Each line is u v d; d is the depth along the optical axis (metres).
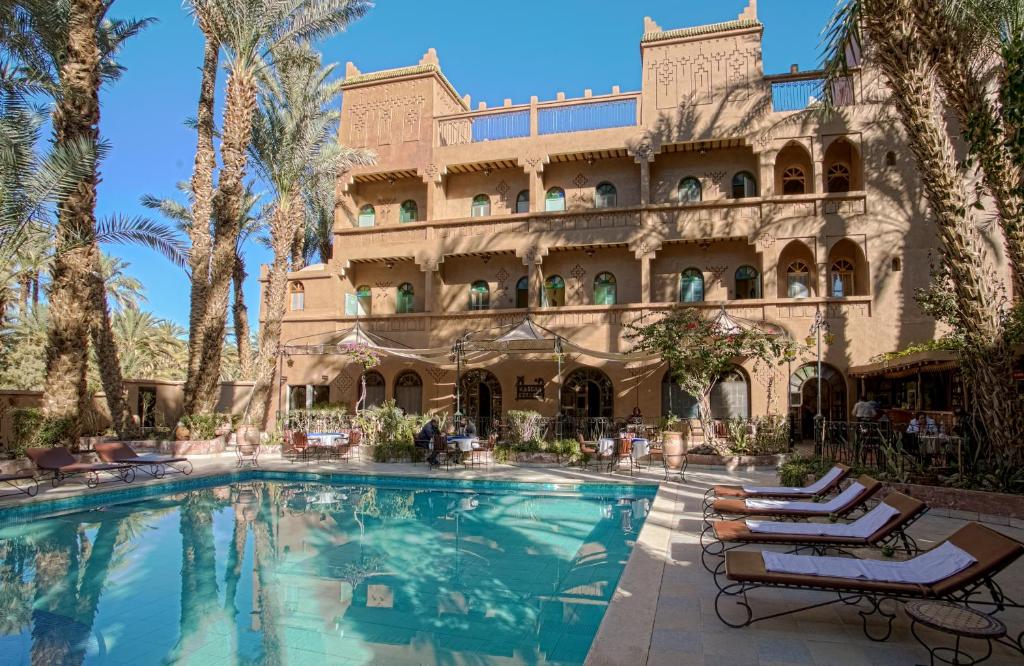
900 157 21.50
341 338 22.86
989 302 10.98
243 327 31.34
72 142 14.73
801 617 5.70
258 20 21.20
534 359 23.81
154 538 10.16
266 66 22.89
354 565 8.63
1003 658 4.84
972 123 7.14
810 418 21.47
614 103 24.83
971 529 5.17
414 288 27.16
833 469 10.02
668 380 22.53
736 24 23.28
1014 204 11.80
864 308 21.09
